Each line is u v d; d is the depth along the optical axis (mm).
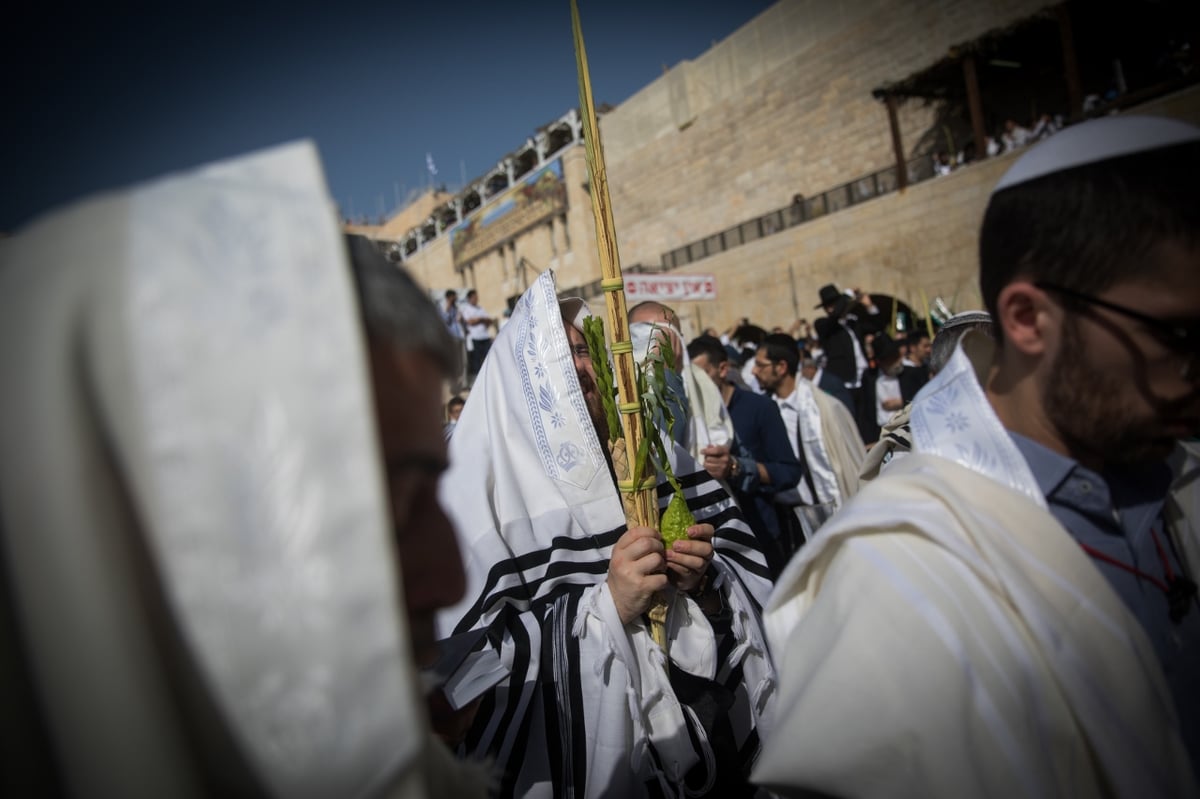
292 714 431
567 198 30609
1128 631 793
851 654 822
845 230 19922
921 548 869
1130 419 826
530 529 1728
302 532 433
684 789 1492
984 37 16328
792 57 22469
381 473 452
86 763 403
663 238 27938
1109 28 17062
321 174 526
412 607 655
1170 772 747
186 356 436
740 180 24641
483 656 1407
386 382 571
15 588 413
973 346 1123
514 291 35344
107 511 417
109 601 404
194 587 428
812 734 813
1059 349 853
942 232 17516
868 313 8258
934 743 755
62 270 448
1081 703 753
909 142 20531
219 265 460
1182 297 765
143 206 478
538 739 1449
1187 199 758
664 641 1596
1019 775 734
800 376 4547
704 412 3543
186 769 419
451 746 1278
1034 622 782
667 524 1611
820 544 968
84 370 429
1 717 429
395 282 601
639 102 28109
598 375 1637
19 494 409
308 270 471
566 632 1526
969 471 917
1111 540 918
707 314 24672
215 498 429
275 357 447
